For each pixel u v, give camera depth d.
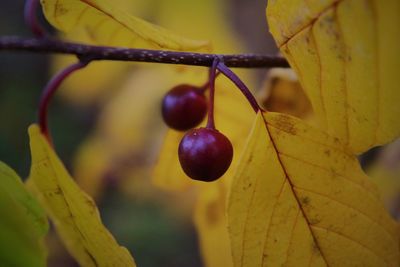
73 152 0.37
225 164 0.13
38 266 0.12
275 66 0.14
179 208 0.32
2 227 0.12
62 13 0.13
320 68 0.12
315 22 0.12
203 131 0.13
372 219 0.13
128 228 0.32
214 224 0.16
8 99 0.39
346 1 0.12
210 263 0.16
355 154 0.13
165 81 0.25
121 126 0.26
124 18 0.13
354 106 0.12
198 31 0.22
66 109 0.38
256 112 0.13
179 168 0.16
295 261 0.13
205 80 0.15
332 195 0.13
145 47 0.14
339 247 0.13
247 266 0.12
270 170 0.13
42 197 0.14
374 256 0.13
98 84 0.25
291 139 0.13
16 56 0.41
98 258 0.14
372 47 0.12
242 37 0.30
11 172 0.13
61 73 0.14
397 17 0.11
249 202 0.12
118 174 0.30
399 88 0.12
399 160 0.19
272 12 0.12
